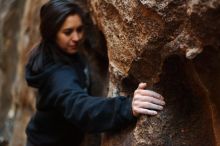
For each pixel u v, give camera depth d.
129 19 1.76
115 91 1.99
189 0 1.51
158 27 1.65
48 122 2.26
